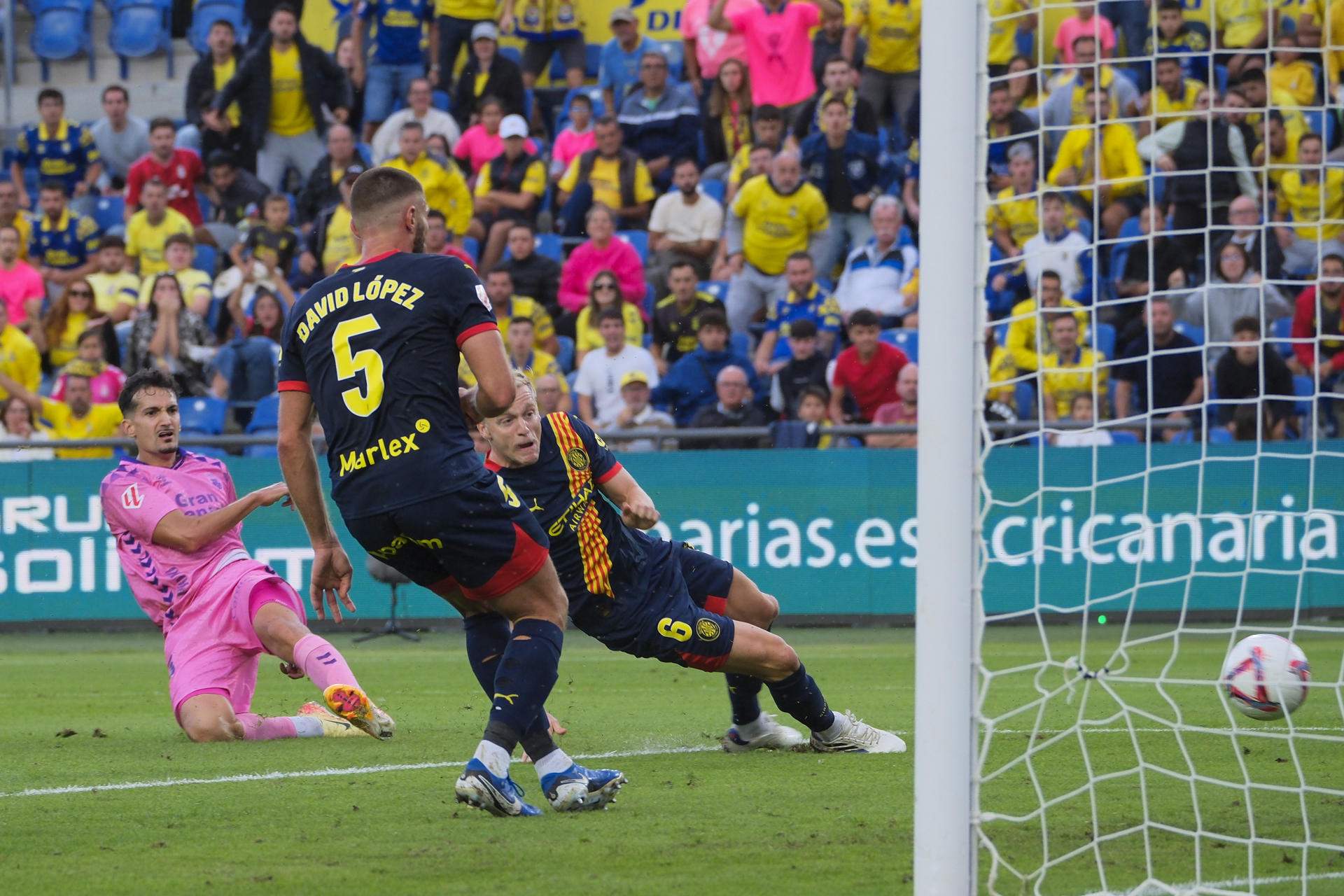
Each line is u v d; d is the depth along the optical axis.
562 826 13.38
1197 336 42.75
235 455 42.88
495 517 12.96
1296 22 45.12
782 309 45.53
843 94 47.22
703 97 51.81
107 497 20.64
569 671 31.91
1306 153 44.00
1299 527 38.12
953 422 10.18
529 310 45.84
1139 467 38.31
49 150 54.53
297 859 11.99
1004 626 38.44
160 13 62.22
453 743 20.03
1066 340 41.81
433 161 48.59
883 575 39.69
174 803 15.03
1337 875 11.46
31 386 46.03
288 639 19.97
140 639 39.47
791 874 11.26
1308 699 24.61
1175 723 21.38
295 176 53.78
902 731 20.94
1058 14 45.50
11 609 40.44
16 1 62.47
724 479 39.91
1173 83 44.53
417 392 12.80
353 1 57.41
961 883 9.91
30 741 20.69
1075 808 14.26
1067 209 42.97
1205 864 11.86
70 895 10.74
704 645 17.08
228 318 48.25
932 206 10.38
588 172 49.69
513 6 54.81
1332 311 42.47
